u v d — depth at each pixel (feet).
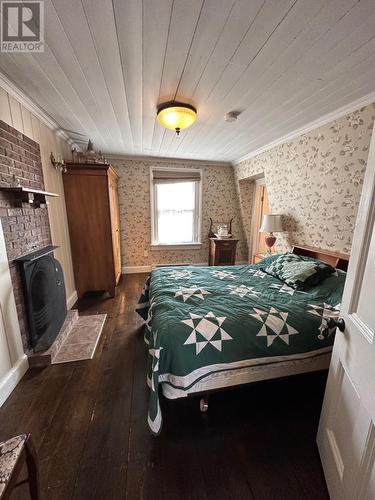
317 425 4.42
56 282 7.15
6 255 5.19
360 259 2.87
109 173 10.27
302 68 4.68
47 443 4.02
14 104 5.75
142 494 3.32
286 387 5.32
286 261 7.73
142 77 5.09
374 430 2.27
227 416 4.57
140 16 3.44
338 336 3.39
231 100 6.10
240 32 3.73
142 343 7.16
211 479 3.50
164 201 14.48
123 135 9.36
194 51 4.21
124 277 13.76
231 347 4.23
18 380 5.42
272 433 4.24
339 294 5.59
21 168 5.99
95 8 3.30
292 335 4.50
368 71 4.77
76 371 5.87
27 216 6.23
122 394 5.15
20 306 5.71
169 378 4.03
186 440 4.09
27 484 3.43
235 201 15.12
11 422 4.44
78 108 6.77
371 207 2.71
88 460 3.75
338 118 6.66
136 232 14.24
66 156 9.79
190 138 9.61
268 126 7.97
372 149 2.77
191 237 15.33
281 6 3.23
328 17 3.40
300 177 8.57
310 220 8.45
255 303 5.37
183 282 6.84
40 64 4.63
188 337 4.12
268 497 3.30
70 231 9.98
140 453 3.86
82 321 8.46
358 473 2.48
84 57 4.41
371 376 2.33
